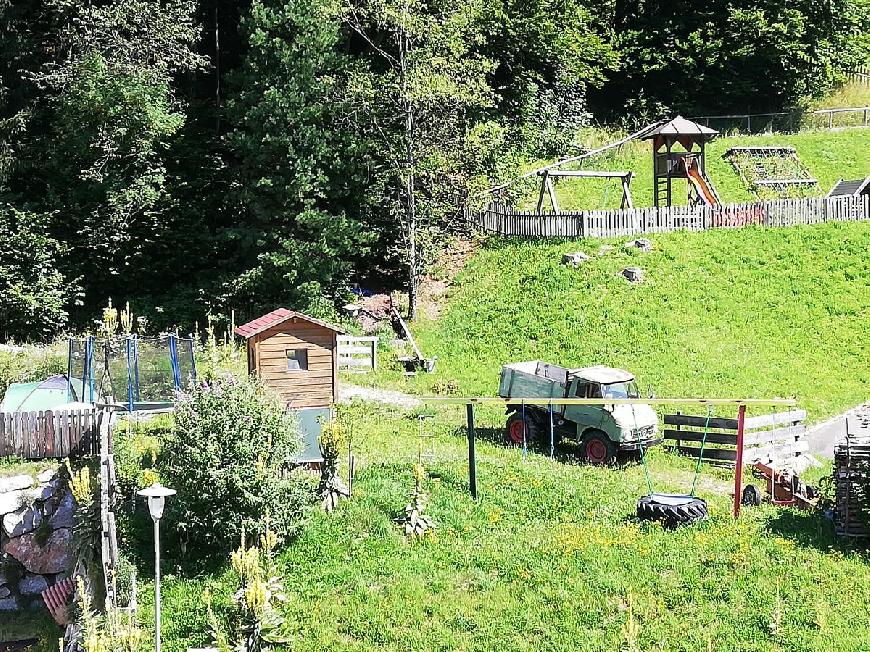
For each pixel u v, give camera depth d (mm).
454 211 48562
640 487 26125
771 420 28953
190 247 45719
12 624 23297
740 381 33969
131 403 27688
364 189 45406
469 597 20875
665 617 19531
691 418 29047
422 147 44281
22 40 50156
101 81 43812
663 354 36000
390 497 25141
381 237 47219
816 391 33406
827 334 37469
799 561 21266
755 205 45219
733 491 26172
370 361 37812
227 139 46094
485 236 47344
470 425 25672
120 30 46344
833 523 23016
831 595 19953
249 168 44375
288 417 24703
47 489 24734
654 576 21031
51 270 42719
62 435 25125
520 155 55938
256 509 22766
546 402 25609
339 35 46188
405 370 37625
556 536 23109
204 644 19469
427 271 45656
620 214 44125
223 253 47062
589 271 41562
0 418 24922
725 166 55531
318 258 42094
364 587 21375
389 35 47719
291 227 43469
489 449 29375
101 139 44719
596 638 19047
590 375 29031
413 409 33406
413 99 43000
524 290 41594
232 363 34531
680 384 33750
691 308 38906
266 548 20750
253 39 43188
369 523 23906
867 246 43375
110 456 22609
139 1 47000
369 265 47719
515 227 46188
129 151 45375
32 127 49156
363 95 43875
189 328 42750
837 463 22781
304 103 43656
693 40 63688
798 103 65875
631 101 64875
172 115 46375
